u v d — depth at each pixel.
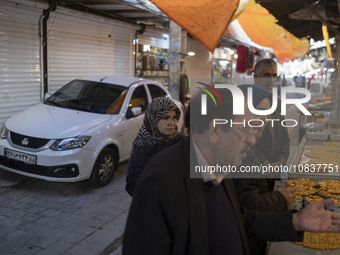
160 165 1.32
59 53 8.45
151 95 7.14
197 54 15.14
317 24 7.98
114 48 10.35
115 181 6.17
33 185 5.79
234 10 3.94
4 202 5.11
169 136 2.59
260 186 1.93
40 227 4.41
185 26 4.05
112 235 4.29
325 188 2.52
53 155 5.16
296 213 1.57
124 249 1.31
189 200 1.29
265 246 2.40
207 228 1.33
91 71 9.57
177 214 1.27
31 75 7.79
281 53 13.34
